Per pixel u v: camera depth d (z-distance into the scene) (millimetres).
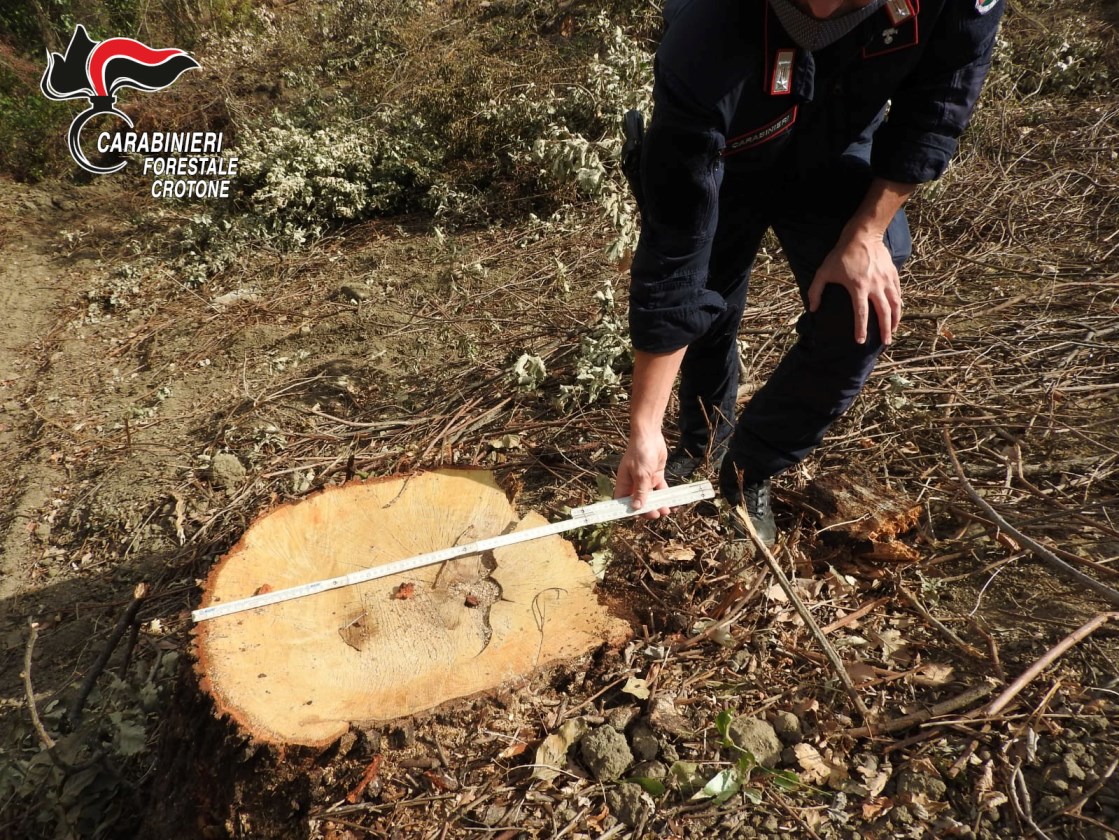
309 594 1865
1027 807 1655
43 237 6156
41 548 3156
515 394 3396
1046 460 2609
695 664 2057
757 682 2000
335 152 5625
